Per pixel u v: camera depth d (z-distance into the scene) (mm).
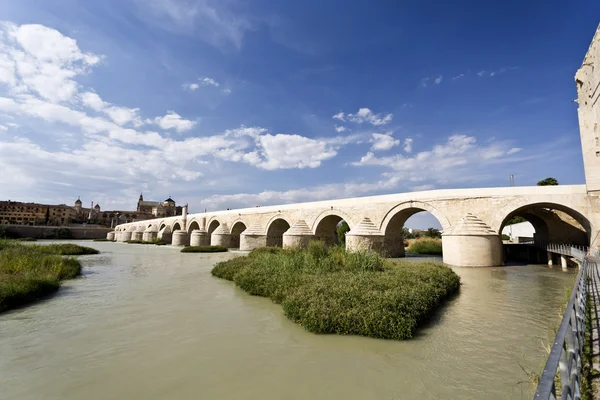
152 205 143625
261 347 7043
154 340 7488
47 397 5004
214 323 8773
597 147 20750
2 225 74000
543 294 12648
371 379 5605
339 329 7836
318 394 5105
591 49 20891
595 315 6621
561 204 21531
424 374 5785
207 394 5105
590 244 20828
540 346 7098
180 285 14688
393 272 13289
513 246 31391
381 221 29891
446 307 10555
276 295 11070
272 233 42438
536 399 1810
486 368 6004
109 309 10312
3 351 6824
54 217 116500
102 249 43938
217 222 55031
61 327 8469
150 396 5039
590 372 4215
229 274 16328
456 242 22953
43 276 13914
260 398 4992
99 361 6332
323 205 35188
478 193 24547
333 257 15852
